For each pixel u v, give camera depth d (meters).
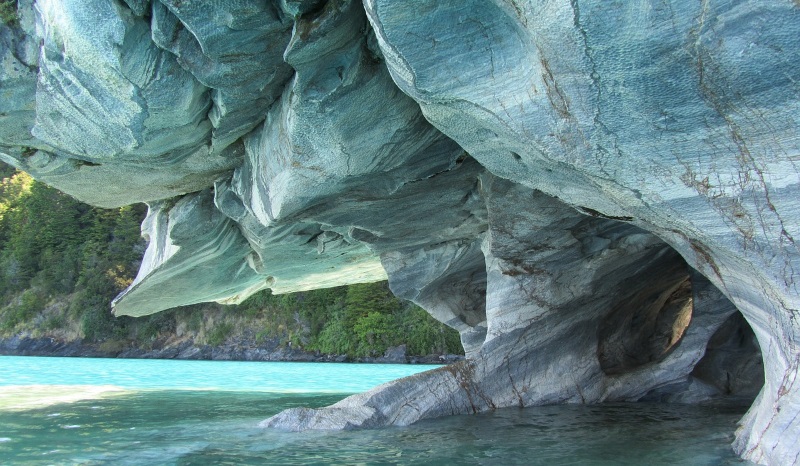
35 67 6.35
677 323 10.88
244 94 5.96
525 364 8.51
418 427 7.16
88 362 32.66
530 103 4.05
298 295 46.16
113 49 5.41
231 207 8.50
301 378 19.98
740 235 4.05
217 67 5.51
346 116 5.56
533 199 7.14
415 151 6.22
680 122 3.69
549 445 5.97
